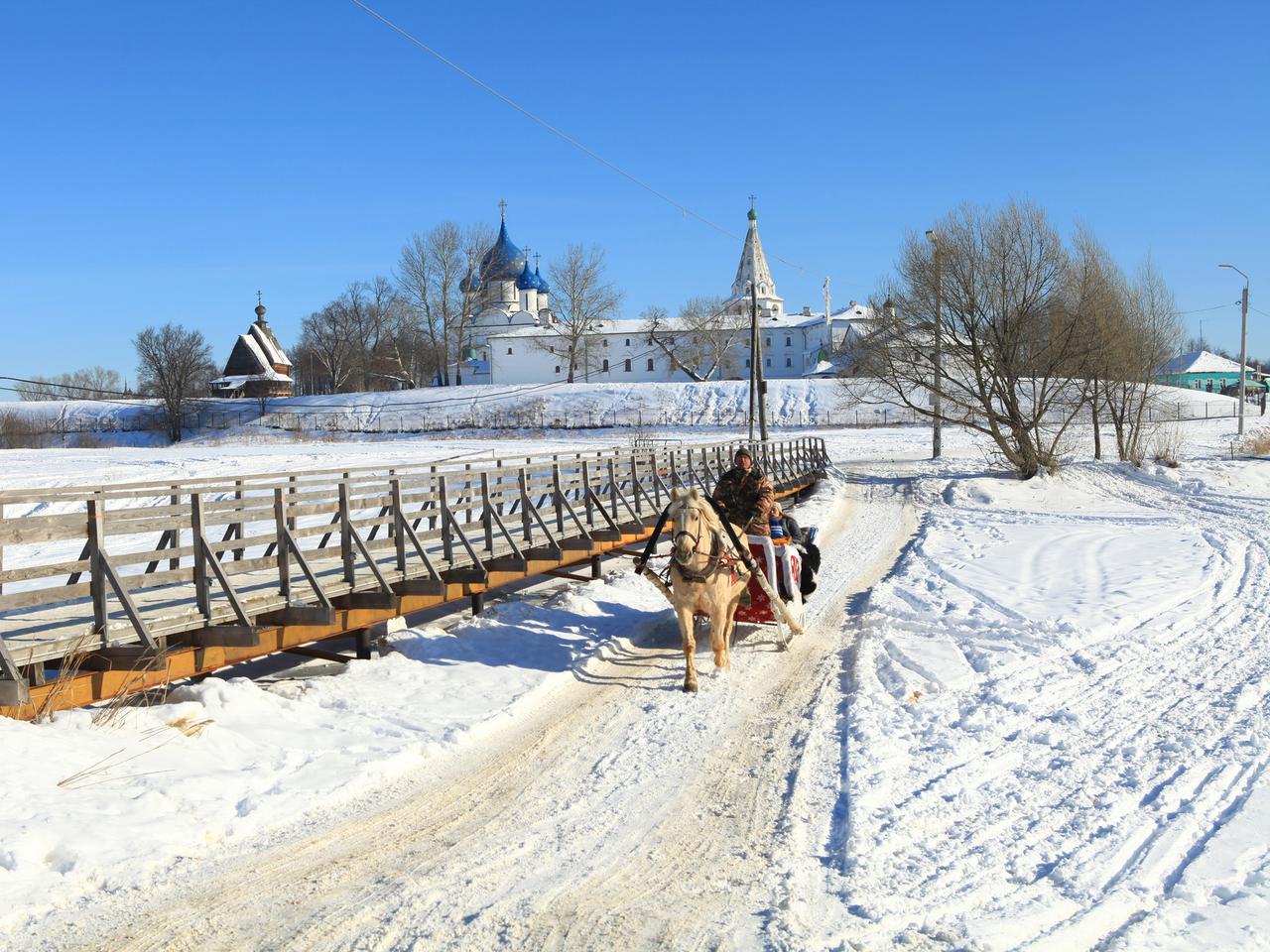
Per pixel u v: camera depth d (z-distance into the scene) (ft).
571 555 50.52
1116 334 112.68
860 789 23.75
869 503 107.86
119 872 18.76
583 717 31.07
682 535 33.06
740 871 19.53
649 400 294.87
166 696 29.14
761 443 101.19
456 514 63.16
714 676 35.81
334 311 411.75
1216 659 36.91
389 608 36.50
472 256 339.77
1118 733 28.32
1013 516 94.32
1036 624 42.22
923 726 29.27
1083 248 124.98
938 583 54.49
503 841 21.18
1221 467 124.88
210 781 23.17
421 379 409.08
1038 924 16.92
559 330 351.67
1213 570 57.16
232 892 18.48
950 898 17.92
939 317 113.29
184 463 154.61
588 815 22.76
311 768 24.97
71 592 25.07
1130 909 17.63
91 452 197.26
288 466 147.54
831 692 33.55
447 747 27.61
